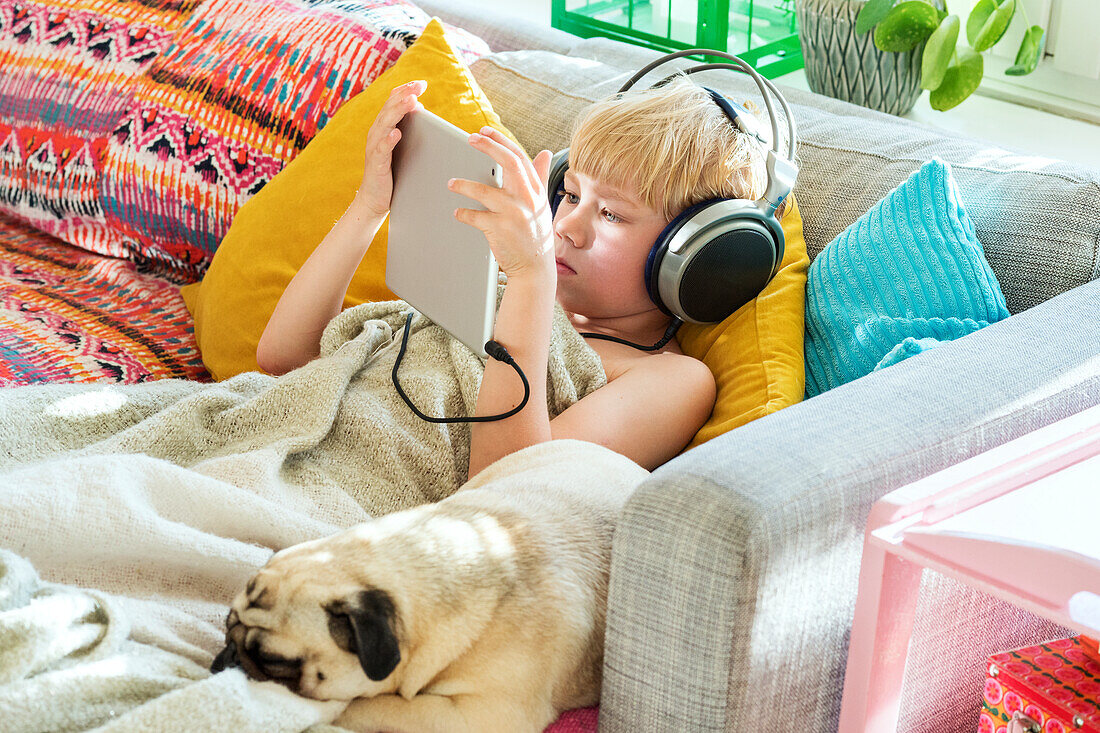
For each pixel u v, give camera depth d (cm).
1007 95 201
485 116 148
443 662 80
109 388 120
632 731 84
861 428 86
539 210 101
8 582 78
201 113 168
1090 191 119
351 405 113
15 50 188
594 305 130
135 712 72
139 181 171
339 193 145
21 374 140
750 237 121
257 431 112
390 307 126
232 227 153
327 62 164
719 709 79
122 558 90
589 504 93
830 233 138
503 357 105
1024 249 120
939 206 122
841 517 80
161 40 178
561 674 85
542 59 172
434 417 111
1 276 171
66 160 179
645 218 124
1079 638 92
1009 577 71
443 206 107
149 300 169
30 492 89
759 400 119
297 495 104
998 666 89
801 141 145
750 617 77
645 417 118
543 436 109
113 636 80
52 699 73
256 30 172
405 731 80
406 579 80
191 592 93
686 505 78
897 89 186
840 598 84
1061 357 96
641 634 81
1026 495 79
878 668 80
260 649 77
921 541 75
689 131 122
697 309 124
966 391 91
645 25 208
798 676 83
